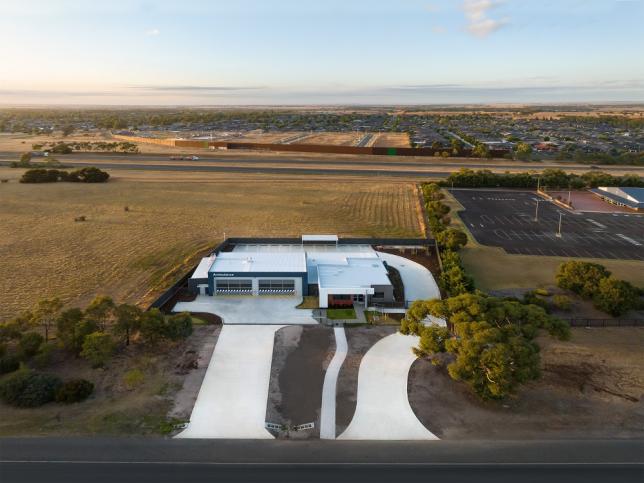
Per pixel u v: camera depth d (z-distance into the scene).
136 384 33.47
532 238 73.62
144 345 39.16
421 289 53.66
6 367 34.59
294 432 28.97
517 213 90.06
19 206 88.94
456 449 27.38
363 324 44.00
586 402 32.19
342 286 49.00
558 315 45.94
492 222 83.38
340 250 65.75
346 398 32.66
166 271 57.50
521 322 34.31
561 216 83.38
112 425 28.84
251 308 47.19
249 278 50.00
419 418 30.48
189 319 40.16
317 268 54.41
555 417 30.58
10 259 60.75
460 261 57.12
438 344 33.94
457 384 34.25
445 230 67.88
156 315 38.84
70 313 38.16
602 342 40.50
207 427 29.16
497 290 52.97
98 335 35.56
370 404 32.00
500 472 25.30
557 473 25.20
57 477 24.27
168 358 37.34
